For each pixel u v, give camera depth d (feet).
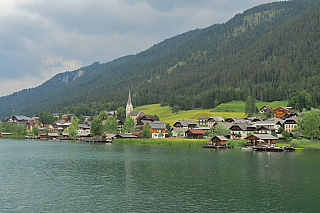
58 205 142.10
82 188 174.81
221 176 211.82
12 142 643.45
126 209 136.26
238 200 151.74
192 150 415.44
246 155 346.54
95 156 334.03
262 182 192.13
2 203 145.28
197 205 142.92
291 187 179.11
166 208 138.00
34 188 174.60
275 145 448.65
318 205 144.05
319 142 479.00
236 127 567.18
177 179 201.05
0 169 240.53
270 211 135.23
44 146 505.66
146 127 643.45
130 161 289.53
